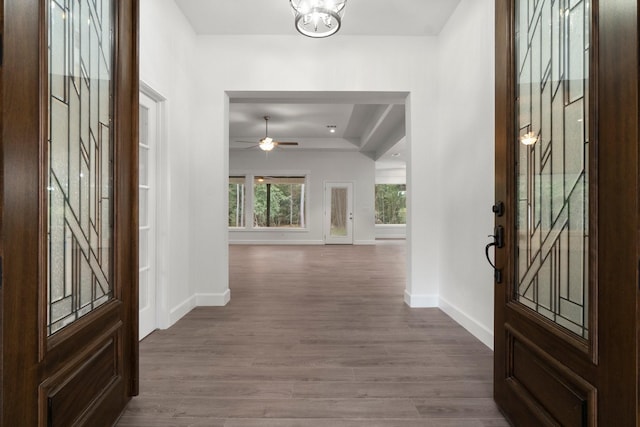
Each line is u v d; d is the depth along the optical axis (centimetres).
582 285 126
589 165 115
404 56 372
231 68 372
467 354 249
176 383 205
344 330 299
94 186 158
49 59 128
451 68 334
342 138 997
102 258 163
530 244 162
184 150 342
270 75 372
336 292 442
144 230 288
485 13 266
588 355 113
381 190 1423
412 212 373
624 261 98
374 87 372
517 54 173
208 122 372
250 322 320
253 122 809
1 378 95
